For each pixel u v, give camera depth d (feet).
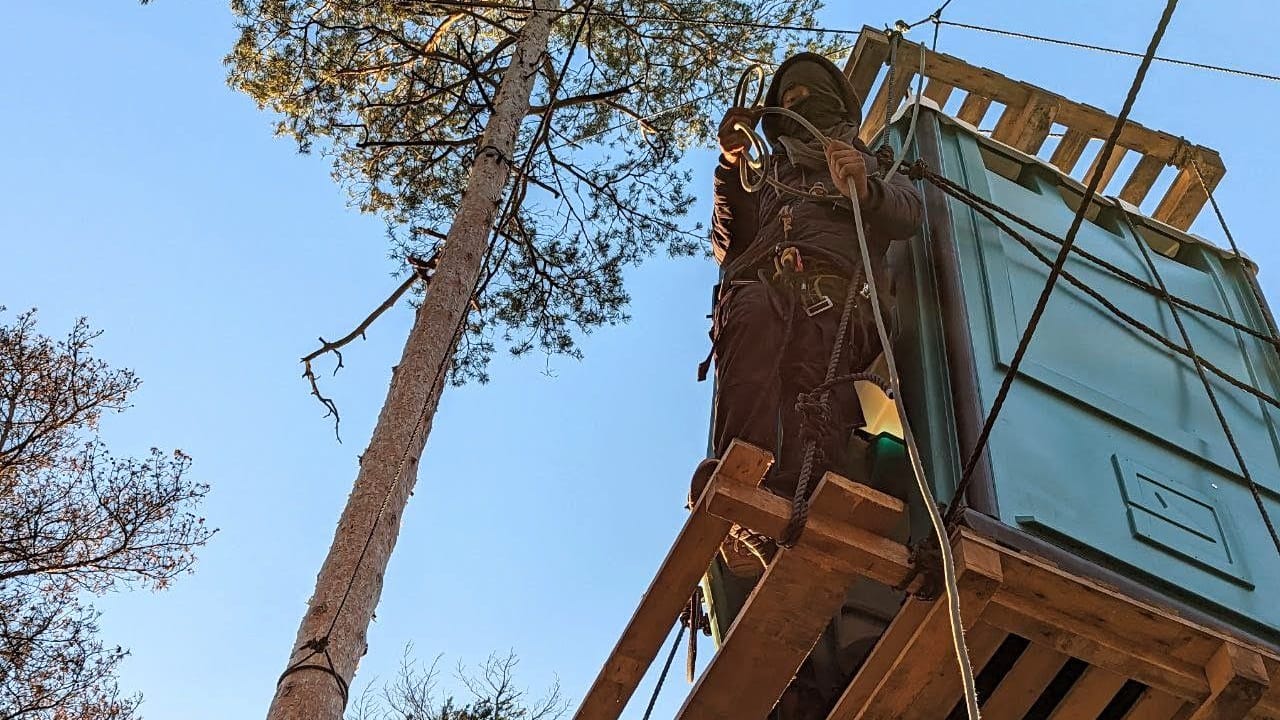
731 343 19.02
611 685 16.61
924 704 15.70
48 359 33.32
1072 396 19.61
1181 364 21.93
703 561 15.69
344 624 16.88
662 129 39.42
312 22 38.45
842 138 21.86
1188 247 25.50
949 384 19.02
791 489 17.20
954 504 15.78
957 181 22.89
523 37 32.53
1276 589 18.53
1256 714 15.37
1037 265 22.03
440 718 40.04
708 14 40.37
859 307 19.06
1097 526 17.80
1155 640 15.16
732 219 22.36
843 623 18.24
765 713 16.34
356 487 19.30
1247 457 20.67
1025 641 16.51
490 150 27.96
